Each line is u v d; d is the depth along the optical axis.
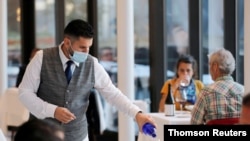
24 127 1.62
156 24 7.16
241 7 6.07
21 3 9.65
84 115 3.67
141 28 7.44
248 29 4.96
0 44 8.34
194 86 5.58
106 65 8.15
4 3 8.38
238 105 3.85
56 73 3.49
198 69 6.68
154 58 7.24
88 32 3.40
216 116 3.84
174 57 7.09
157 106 7.26
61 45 3.53
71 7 8.70
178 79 5.67
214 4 6.45
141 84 7.50
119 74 6.73
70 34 3.40
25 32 9.73
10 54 9.73
